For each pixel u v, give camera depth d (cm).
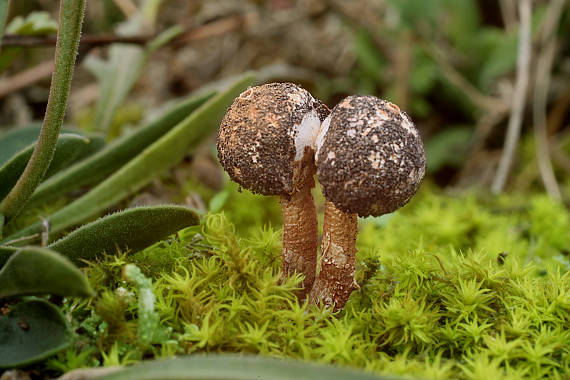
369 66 28
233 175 13
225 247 14
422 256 14
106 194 15
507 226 18
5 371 12
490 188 25
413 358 13
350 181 13
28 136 15
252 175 13
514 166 27
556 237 18
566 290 14
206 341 13
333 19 33
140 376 11
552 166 27
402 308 13
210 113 16
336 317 14
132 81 18
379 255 15
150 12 21
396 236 17
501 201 21
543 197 19
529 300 14
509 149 23
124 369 12
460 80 26
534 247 17
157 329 13
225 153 13
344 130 13
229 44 32
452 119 29
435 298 14
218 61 32
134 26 21
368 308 14
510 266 14
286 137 13
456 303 14
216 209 16
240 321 13
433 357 13
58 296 13
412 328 13
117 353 13
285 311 13
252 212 18
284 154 13
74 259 13
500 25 31
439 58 26
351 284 14
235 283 14
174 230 13
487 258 16
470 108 28
